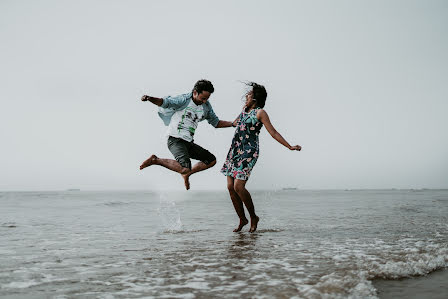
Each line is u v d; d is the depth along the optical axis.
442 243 3.72
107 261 2.77
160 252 3.15
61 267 2.56
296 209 11.00
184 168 4.04
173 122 4.12
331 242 3.76
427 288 2.04
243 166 4.44
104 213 9.15
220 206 13.67
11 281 2.18
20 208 11.74
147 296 1.87
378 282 2.17
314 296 1.84
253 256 2.96
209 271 2.42
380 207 11.83
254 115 4.40
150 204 15.67
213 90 4.16
